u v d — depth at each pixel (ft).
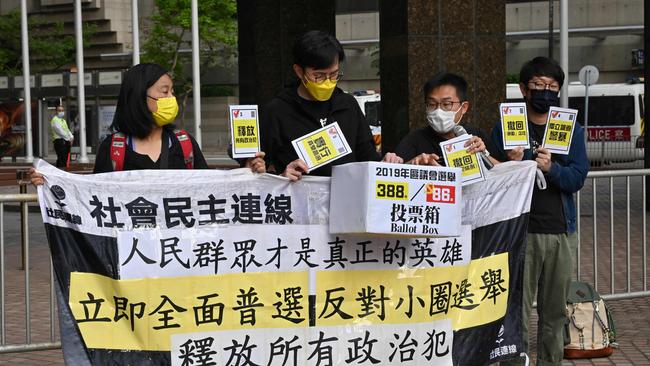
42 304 32.07
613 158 102.68
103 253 15.89
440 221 16.11
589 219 50.29
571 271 19.81
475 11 34.04
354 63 164.55
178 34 162.50
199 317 16.38
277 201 16.72
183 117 168.45
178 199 16.25
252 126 16.61
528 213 18.80
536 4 150.00
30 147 118.42
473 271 18.33
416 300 17.65
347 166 16.17
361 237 17.17
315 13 48.21
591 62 148.46
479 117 34.12
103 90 130.82
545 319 20.15
